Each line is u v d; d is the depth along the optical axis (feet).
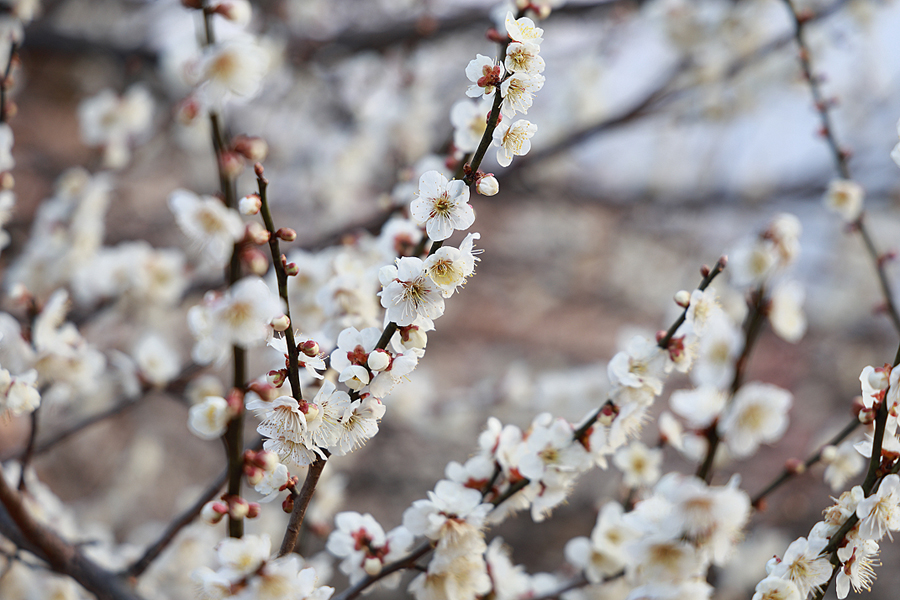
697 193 20.79
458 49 17.12
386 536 5.42
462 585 5.11
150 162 18.84
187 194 4.90
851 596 15.80
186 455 21.33
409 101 13.43
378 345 4.22
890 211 20.66
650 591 4.12
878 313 8.57
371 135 13.51
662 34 13.93
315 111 16.96
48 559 5.71
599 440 5.03
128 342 13.83
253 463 4.47
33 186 19.39
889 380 4.27
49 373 6.56
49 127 23.73
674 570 4.09
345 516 5.48
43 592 6.72
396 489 19.53
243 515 4.51
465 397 14.48
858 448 4.61
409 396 12.84
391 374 4.17
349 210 14.80
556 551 19.42
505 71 4.00
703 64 14.26
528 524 19.98
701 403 6.57
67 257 9.78
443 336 27.02
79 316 10.26
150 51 14.20
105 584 5.78
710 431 6.52
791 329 6.68
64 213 9.98
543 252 26.91
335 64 15.43
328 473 8.21
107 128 10.39
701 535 4.04
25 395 5.23
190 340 15.70
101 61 17.95
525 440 5.26
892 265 8.92
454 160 5.68
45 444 8.00
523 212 26.91
